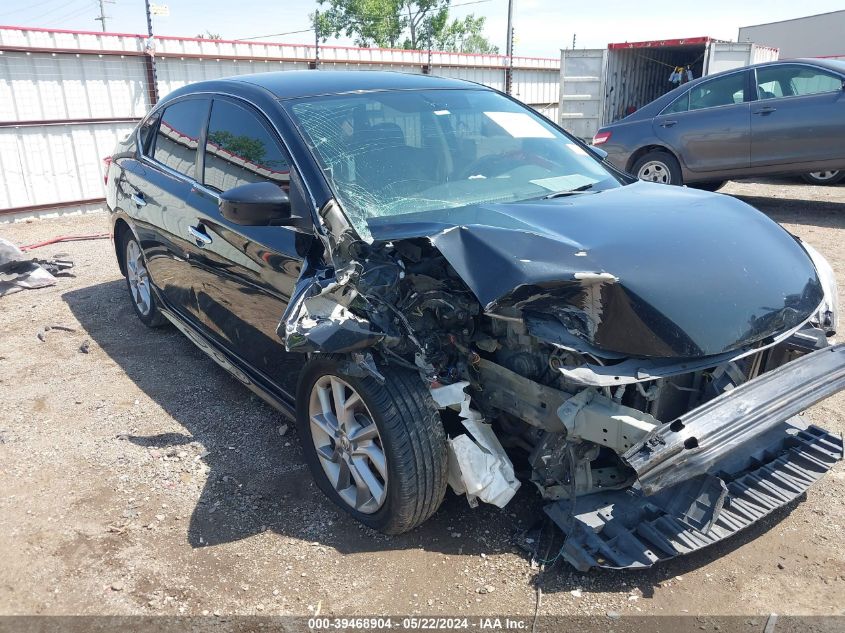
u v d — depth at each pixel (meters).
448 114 3.81
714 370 2.67
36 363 4.91
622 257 2.59
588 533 2.61
